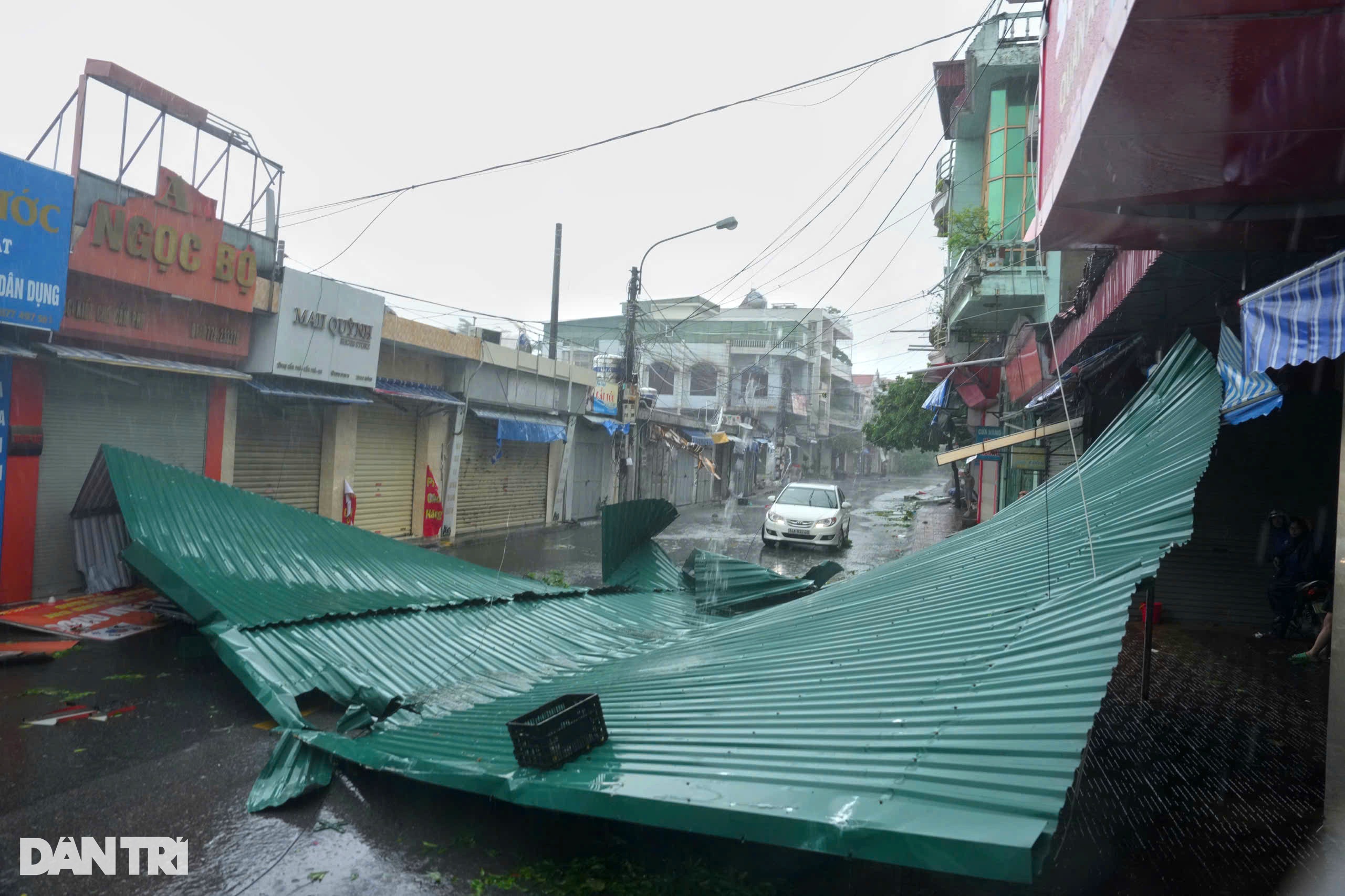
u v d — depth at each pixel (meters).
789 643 5.65
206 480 8.19
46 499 8.53
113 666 6.43
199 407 10.52
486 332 17.62
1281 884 3.47
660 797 3.14
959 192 24.03
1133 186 5.15
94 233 8.36
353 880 3.53
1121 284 8.47
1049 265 16.83
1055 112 5.47
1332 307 3.87
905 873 3.53
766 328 46.31
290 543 8.16
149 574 6.63
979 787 2.68
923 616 5.16
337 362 12.38
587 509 23.33
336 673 5.88
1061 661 3.33
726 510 29.48
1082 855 3.72
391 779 4.51
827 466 58.28
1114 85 3.78
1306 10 3.06
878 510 30.34
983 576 5.53
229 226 10.18
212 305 10.12
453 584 8.93
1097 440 7.44
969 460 24.45
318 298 11.77
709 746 3.76
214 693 5.93
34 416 8.30
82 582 8.82
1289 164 4.73
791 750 3.46
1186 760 4.86
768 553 16.88
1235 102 3.90
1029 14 10.30
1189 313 9.03
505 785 3.68
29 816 3.97
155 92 8.93
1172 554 9.10
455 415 16.30
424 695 5.93
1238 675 6.76
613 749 3.98
